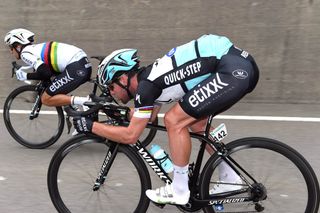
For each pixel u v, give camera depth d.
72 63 4.27
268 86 6.20
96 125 2.59
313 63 5.98
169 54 2.56
